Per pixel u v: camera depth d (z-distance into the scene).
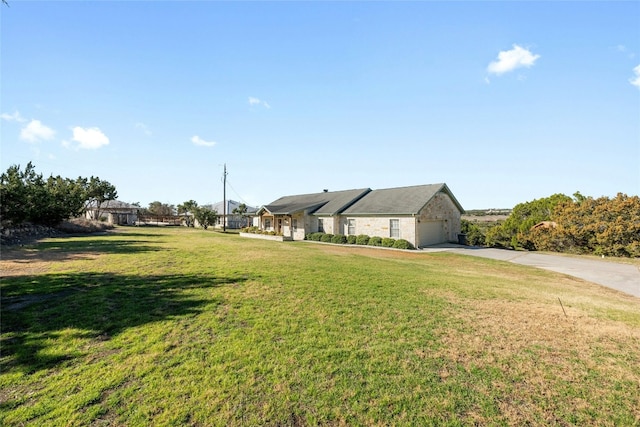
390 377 3.37
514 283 8.77
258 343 4.11
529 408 2.88
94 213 44.25
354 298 6.30
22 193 16.95
